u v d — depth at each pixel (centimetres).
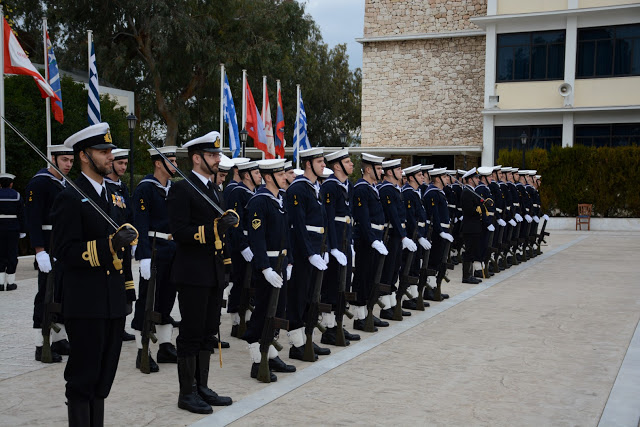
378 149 3141
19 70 1455
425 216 1054
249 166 869
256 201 654
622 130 2750
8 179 1161
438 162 3212
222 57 3406
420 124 3162
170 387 616
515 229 1589
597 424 521
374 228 873
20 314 954
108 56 3378
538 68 2867
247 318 865
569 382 633
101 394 457
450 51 3102
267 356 636
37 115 1967
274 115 3694
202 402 548
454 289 1205
